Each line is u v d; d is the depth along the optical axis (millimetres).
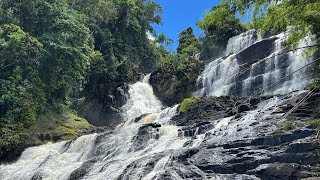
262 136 16297
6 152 28984
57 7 36750
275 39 32156
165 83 42594
